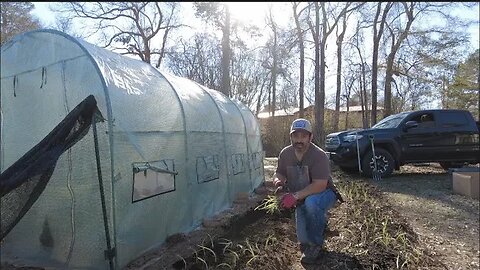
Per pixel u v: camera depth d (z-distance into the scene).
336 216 5.15
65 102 4.05
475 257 4.11
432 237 4.81
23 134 4.41
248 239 4.23
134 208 3.92
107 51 4.39
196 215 5.38
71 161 3.85
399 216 5.28
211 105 6.57
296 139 3.63
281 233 4.60
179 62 25.59
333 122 25.23
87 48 3.93
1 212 3.61
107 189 3.62
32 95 4.32
